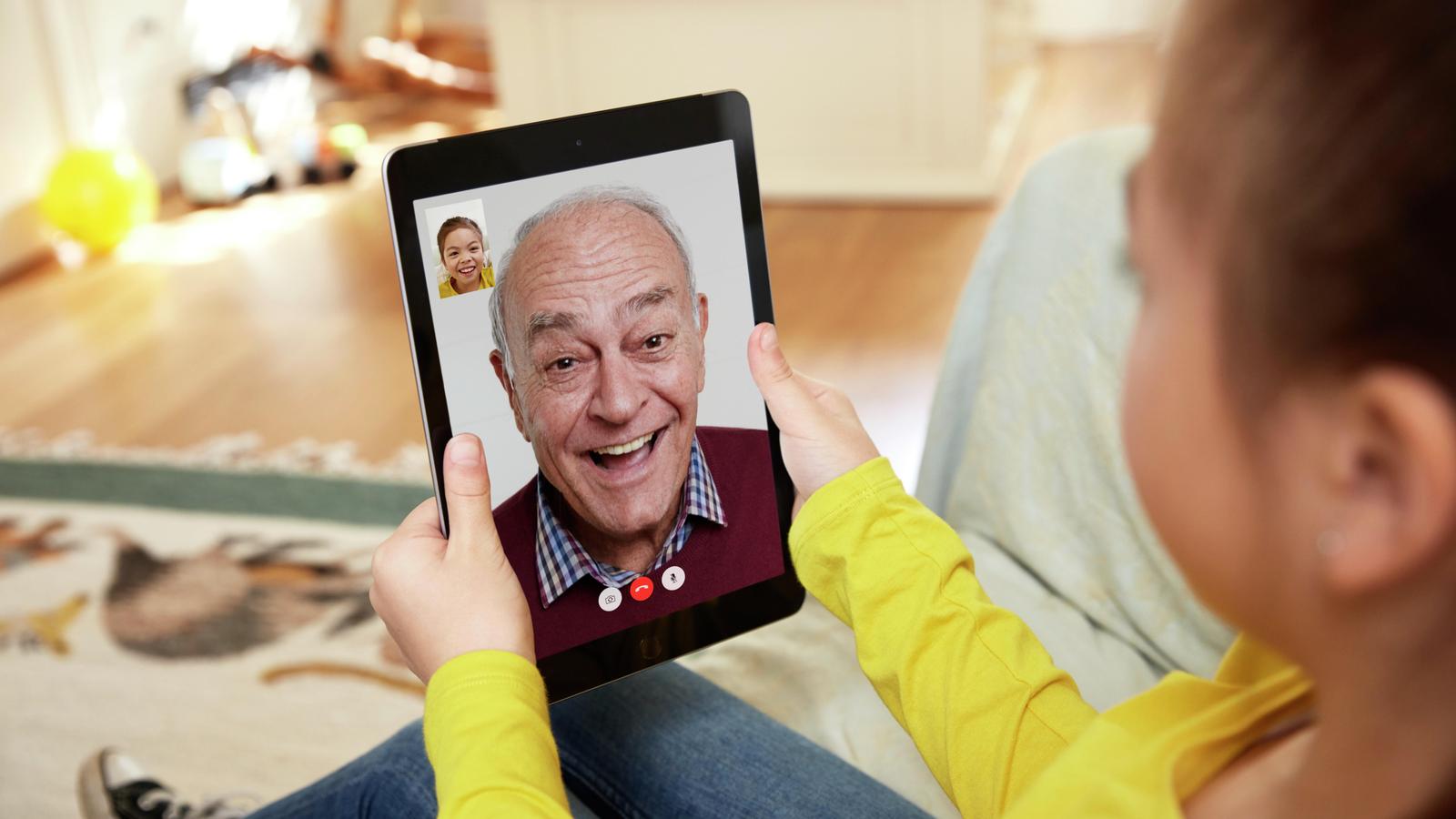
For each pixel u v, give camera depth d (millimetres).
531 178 714
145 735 1788
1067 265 1146
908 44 3729
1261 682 443
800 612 1097
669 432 757
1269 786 376
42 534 2299
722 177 759
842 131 3885
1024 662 617
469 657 582
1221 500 296
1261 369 271
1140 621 1024
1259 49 266
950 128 3775
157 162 4207
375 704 1833
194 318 3262
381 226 3863
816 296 3188
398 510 2338
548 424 732
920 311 3053
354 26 5176
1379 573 256
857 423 732
